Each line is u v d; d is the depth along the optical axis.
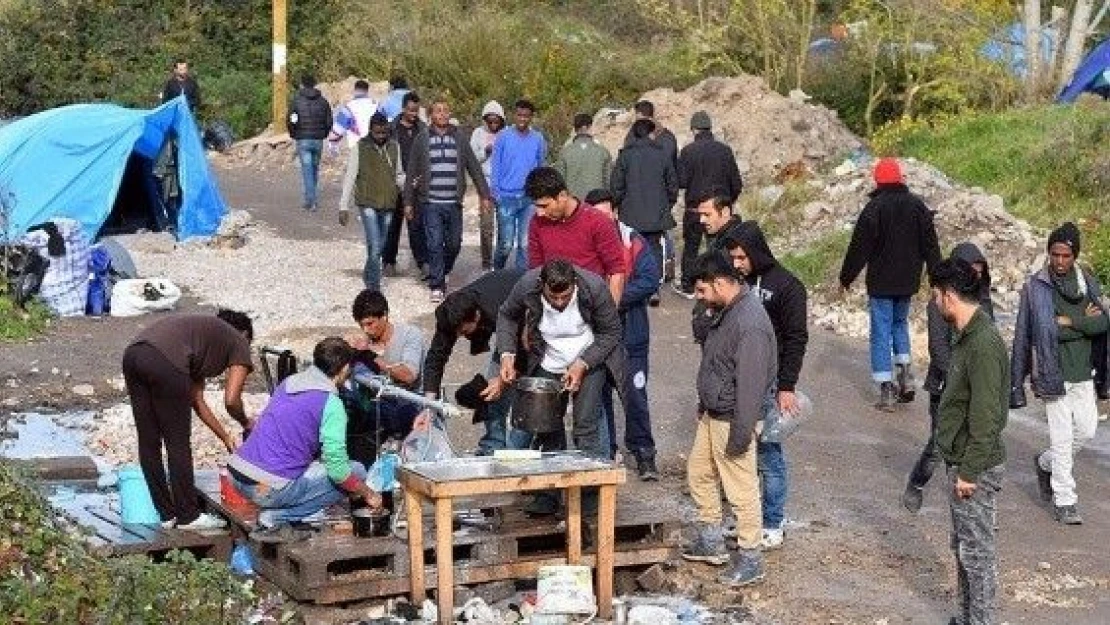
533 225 10.84
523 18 34.78
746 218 22.03
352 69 35.84
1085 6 31.27
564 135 29.69
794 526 10.84
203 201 22.88
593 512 9.38
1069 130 23.36
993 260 19.00
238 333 9.84
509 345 9.75
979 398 8.36
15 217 20.97
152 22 37.31
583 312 9.65
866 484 12.01
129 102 36.00
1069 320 11.05
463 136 18.59
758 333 9.28
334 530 9.12
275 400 9.22
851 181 22.23
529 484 8.58
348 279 19.86
